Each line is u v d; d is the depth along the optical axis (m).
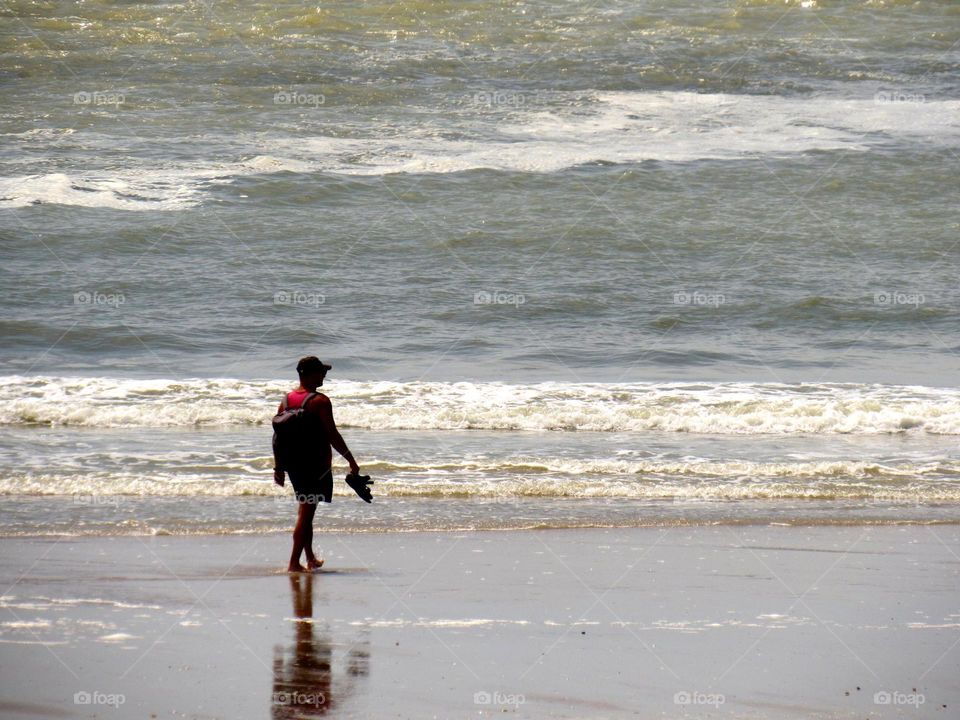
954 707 19.78
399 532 33.72
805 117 110.19
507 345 66.88
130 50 116.31
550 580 28.41
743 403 53.81
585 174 96.62
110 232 82.88
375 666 21.47
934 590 27.95
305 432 29.09
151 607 25.19
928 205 94.56
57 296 72.25
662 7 132.38
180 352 63.66
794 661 22.25
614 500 38.56
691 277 80.81
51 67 111.81
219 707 19.12
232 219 86.31
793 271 82.31
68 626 23.58
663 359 64.94
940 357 66.81
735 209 92.25
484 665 21.67
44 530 32.94
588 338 68.88
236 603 25.73
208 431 48.66
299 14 124.69
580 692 20.25
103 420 49.88
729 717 19.16
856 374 62.47
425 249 83.62
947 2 137.25
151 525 33.88
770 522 35.78
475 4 130.25
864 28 130.00
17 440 45.88
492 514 36.16
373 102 108.19
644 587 27.84
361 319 70.94
